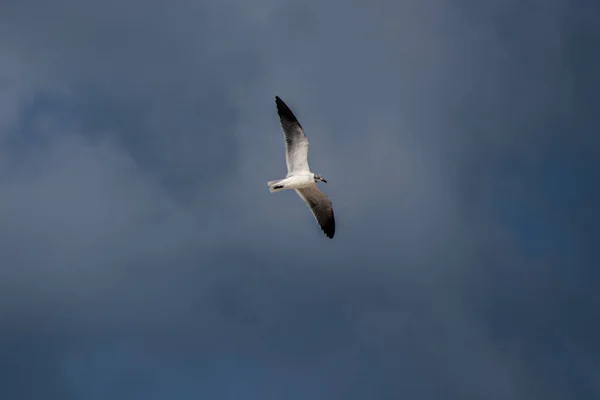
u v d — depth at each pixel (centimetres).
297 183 6378
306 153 6400
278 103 6444
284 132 6425
